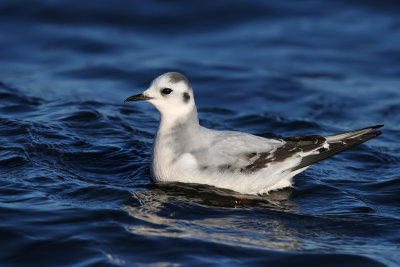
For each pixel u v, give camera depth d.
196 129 12.08
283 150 11.95
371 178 12.91
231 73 21.52
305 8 26.84
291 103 19.12
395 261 8.95
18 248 8.76
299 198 11.74
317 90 20.20
